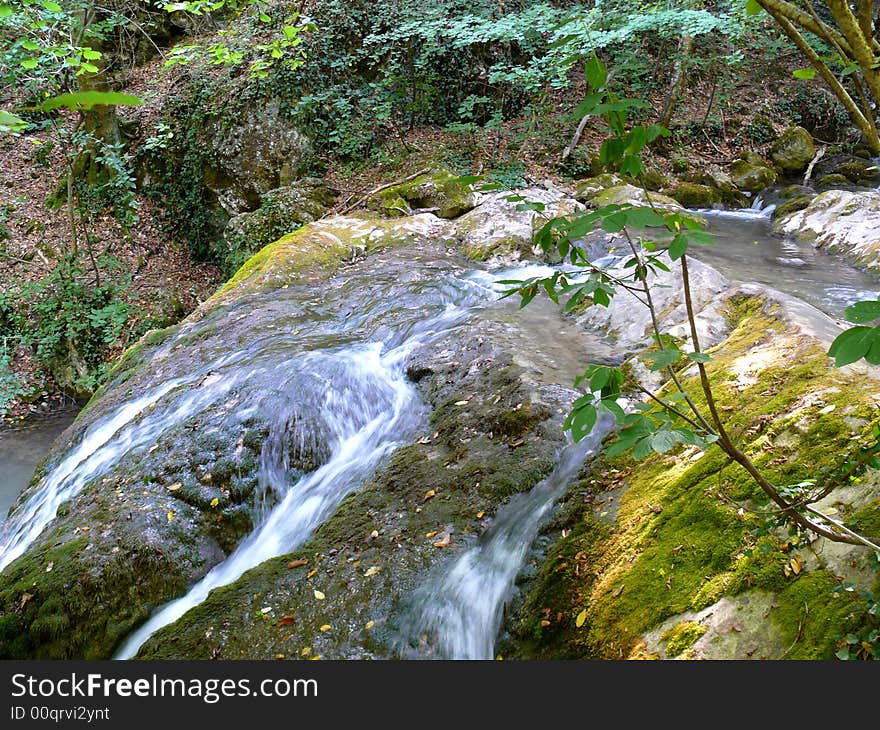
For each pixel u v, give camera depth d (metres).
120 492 4.37
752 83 14.68
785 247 8.17
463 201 9.00
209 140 10.84
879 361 0.97
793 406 2.93
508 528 3.28
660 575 2.54
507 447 3.83
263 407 4.73
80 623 3.64
